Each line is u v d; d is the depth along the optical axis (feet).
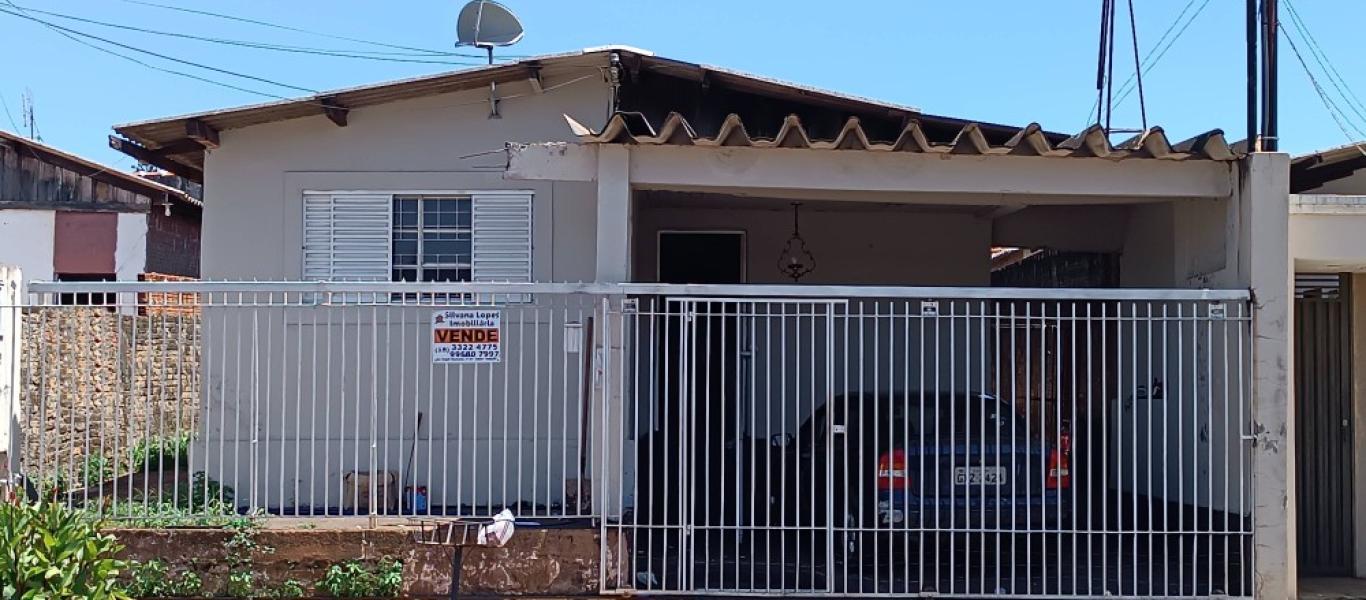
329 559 24.97
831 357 25.40
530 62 31.83
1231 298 25.81
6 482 24.08
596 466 25.95
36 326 31.55
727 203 36.42
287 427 31.63
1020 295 25.58
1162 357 29.30
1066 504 26.78
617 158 26.23
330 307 25.86
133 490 29.45
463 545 21.94
